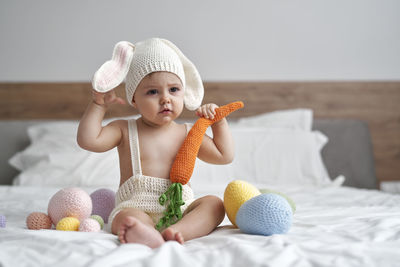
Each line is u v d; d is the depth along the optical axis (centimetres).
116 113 295
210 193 193
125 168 107
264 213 84
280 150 253
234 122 295
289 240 77
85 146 101
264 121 282
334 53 312
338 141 301
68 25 297
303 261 62
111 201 120
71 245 69
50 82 296
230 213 96
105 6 298
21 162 250
